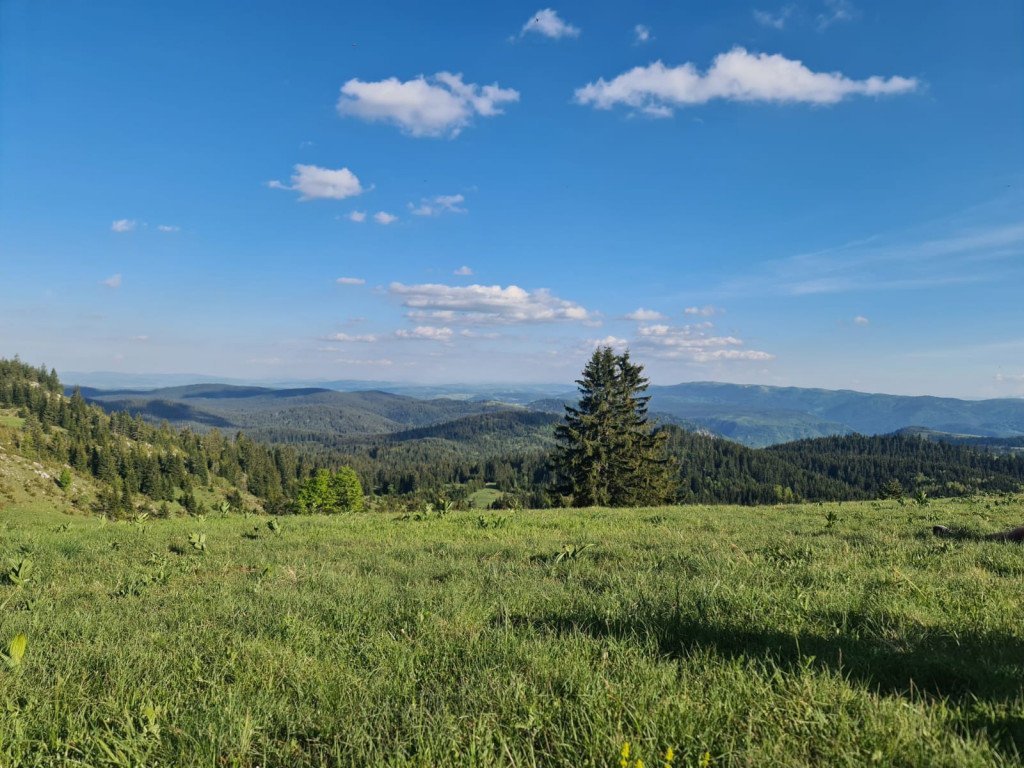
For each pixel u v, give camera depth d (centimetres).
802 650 426
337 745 308
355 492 12862
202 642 518
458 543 1195
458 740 304
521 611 593
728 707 321
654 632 481
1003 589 597
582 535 1288
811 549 941
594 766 277
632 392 5394
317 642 503
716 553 934
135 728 346
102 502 15100
